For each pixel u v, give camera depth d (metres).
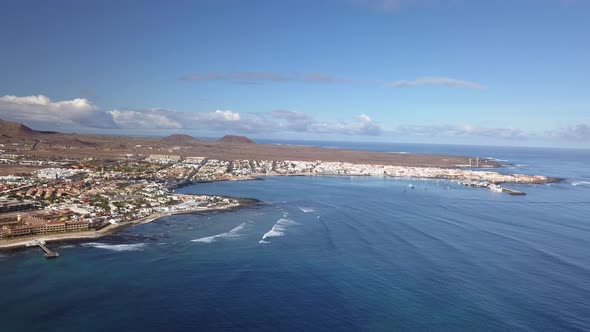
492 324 123.56
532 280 156.00
